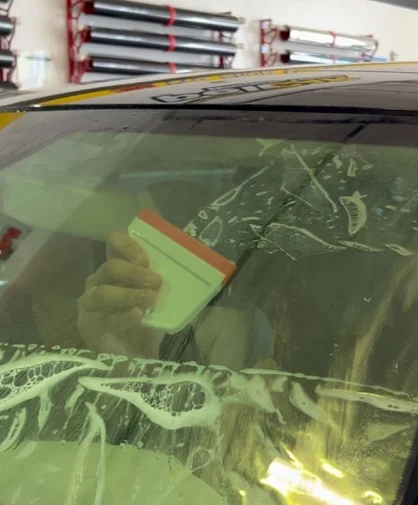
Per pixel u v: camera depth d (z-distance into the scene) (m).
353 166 0.58
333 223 0.55
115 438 0.44
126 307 0.53
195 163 0.64
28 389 0.48
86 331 0.53
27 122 0.76
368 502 0.37
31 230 0.64
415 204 0.53
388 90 0.63
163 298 0.53
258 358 0.48
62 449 0.44
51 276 0.59
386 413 0.41
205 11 2.44
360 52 3.00
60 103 0.78
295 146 0.61
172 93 0.74
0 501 0.41
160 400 0.46
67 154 0.70
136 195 0.63
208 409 0.45
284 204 0.58
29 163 0.70
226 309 0.52
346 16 3.00
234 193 0.60
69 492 0.42
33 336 0.53
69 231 0.63
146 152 0.66
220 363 0.48
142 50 2.25
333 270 0.52
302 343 0.48
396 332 0.46
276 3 2.69
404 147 0.56
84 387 0.48
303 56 2.74
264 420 0.43
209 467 0.42
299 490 0.39
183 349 0.50
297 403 0.44
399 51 3.30
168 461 0.42
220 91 0.71
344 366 0.45
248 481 0.40
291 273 0.53
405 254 0.50
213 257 0.55
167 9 2.25
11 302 0.58
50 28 2.04
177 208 0.60
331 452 0.40
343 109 0.61
